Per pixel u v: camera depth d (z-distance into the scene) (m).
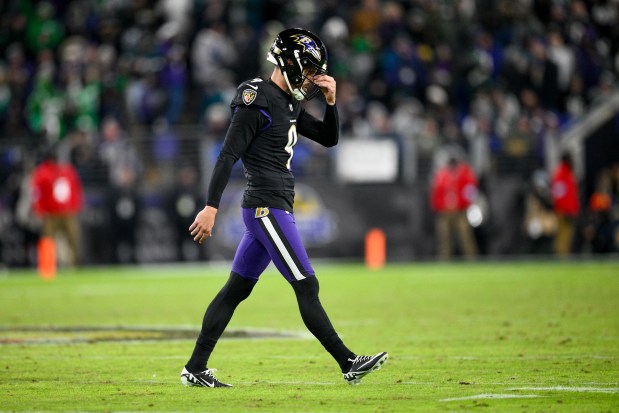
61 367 30.23
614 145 92.19
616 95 92.88
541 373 27.92
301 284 25.25
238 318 45.50
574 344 34.28
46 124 96.25
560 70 100.38
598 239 88.06
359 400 23.81
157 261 88.75
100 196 89.56
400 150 90.19
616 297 52.19
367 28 100.25
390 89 95.88
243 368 29.83
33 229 89.25
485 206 89.75
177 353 33.59
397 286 62.50
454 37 102.44
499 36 103.62
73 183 83.19
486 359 31.02
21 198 89.19
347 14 102.38
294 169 89.38
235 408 22.83
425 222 90.44
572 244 89.25
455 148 90.81
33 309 51.56
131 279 74.06
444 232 87.81
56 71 102.31
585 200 91.19
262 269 26.16
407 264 87.69
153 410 22.66
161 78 94.06
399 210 90.06
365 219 89.81
